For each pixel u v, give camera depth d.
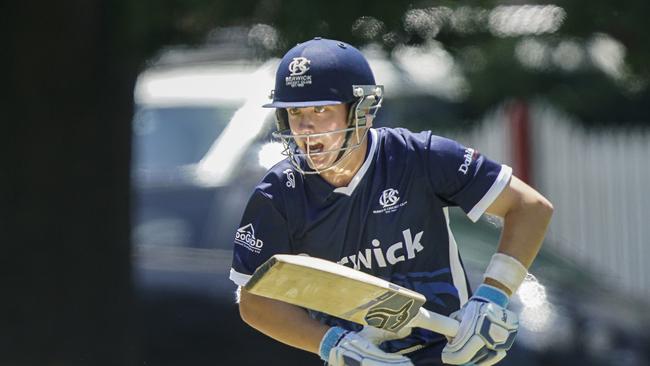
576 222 48.72
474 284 24.81
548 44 26.20
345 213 14.65
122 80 22.77
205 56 36.59
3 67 22.08
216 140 32.47
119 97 22.78
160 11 22.14
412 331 15.22
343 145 14.27
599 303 27.20
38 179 22.42
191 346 25.16
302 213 14.73
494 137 46.84
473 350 14.29
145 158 33.47
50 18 22.02
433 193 14.80
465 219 27.64
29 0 21.91
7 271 22.53
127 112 23.00
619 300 27.72
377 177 14.66
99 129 22.64
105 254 23.00
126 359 23.41
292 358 24.69
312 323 14.70
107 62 22.42
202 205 28.08
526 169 46.56
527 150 46.56
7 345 22.66
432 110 31.28
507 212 14.92
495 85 27.06
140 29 22.25
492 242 26.72
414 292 14.00
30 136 22.28
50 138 22.36
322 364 24.55
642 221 47.28
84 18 22.11
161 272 25.98
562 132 47.38
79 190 22.64
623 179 47.69
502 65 26.73
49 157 22.42
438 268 14.94
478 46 25.77
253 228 14.94
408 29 23.42
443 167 14.71
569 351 25.28
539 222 14.80
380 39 22.97
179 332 25.27
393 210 14.70
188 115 34.53
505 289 14.72
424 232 14.84
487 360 14.51
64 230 22.64
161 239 27.48
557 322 25.58
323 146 14.22
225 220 27.62
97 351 23.05
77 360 22.92
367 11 21.94
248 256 14.92
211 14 22.47
